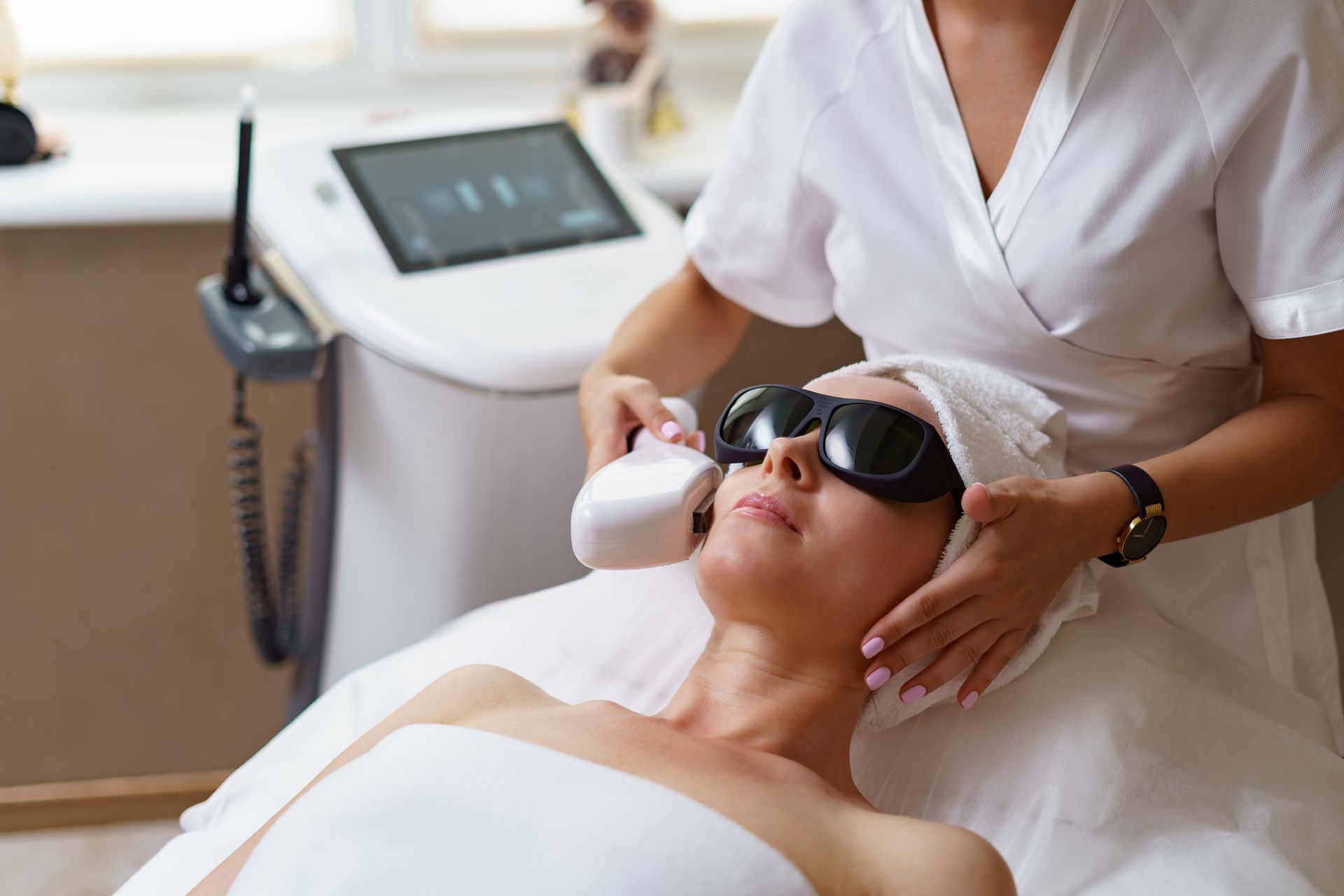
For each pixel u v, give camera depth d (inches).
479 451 50.4
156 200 64.6
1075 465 40.4
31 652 74.7
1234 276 35.9
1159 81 34.4
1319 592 42.4
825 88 40.5
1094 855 32.8
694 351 46.6
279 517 74.8
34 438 70.6
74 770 77.4
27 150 67.2
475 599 54.4
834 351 74.1
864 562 33.6
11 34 64.8
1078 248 35.9
